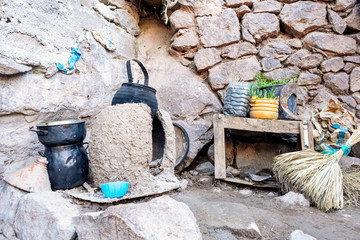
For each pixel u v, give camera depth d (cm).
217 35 336
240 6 343
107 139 195
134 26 367
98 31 289
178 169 296
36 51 211
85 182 218
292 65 326
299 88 308
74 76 253
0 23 183
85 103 265
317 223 176
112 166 194
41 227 153
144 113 208
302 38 331
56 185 201
